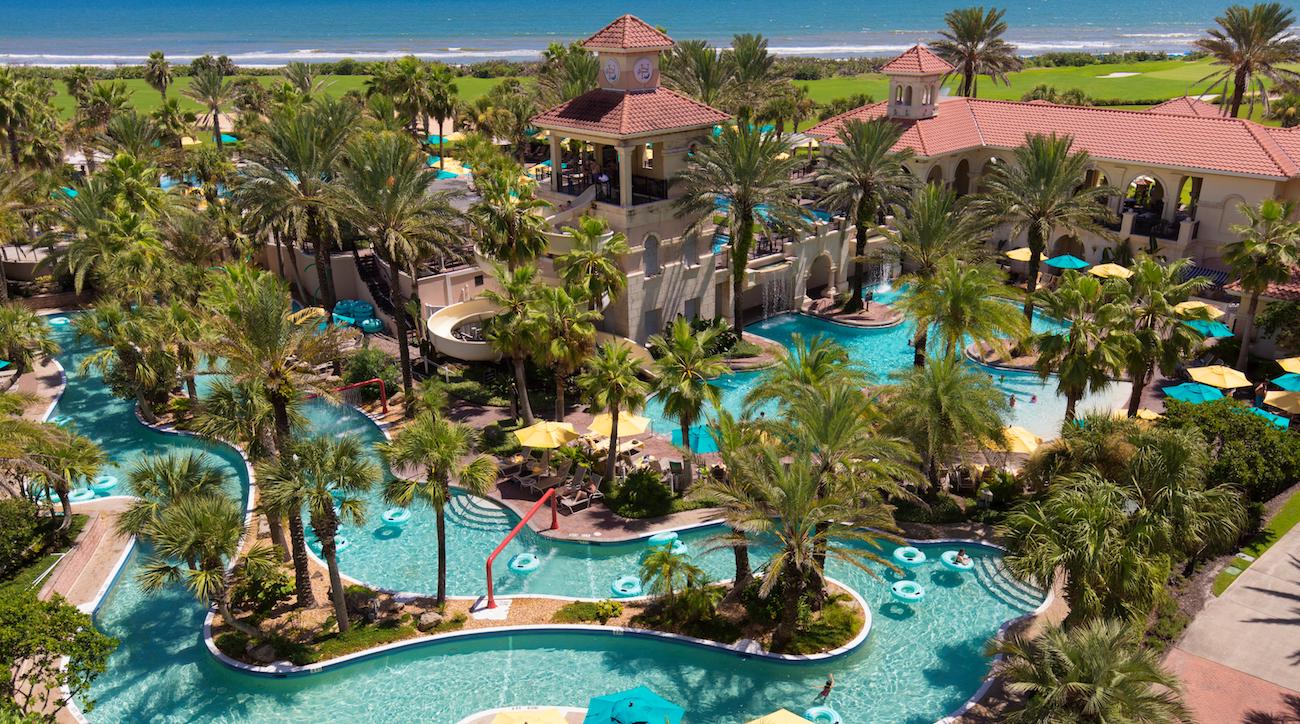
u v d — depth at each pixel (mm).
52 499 36062
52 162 70875
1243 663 25484
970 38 79250
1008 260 62844
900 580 31297
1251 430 32594
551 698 26156
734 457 27547
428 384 44156
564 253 49312
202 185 69312
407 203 41688
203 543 25891
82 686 23812
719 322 51250
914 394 32688
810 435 27672
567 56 87000
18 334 44344
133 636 28891
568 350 38406
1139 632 24688
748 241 49312
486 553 33375
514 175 51312
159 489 27750
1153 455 27109
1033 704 21344
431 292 53406
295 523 28516
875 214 58438
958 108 67750
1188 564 29703
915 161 61375
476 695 26328
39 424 31484
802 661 27078
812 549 26859
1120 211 58688
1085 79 154250
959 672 26969
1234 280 47688
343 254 57594
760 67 78375
